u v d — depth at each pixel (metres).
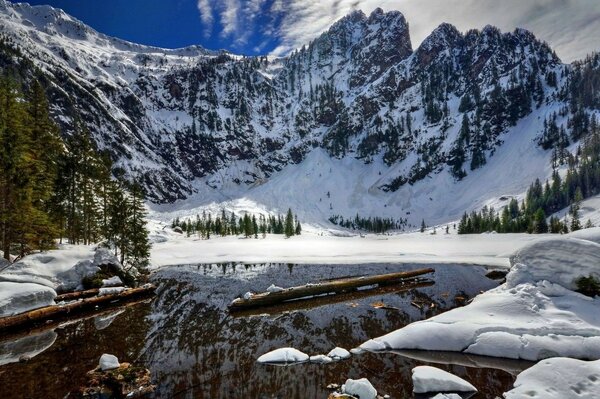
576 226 102.81
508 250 61.22
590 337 16.45
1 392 13.77
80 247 37.88
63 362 16.73
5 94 34.00
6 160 30.75
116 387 14.04
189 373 15.37
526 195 183.25
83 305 26.38
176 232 124.81
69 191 46.88
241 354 17.55
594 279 20.27
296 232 142.12
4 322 21.05
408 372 15.15
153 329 21.78
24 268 29.38
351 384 13.21
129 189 41.41
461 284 35.00
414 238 108.31
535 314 19.00
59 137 47.66
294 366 15.91
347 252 63.97
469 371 15.12
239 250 68.94
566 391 11.91
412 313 24.75
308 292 29.73
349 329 21.39
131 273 37.16
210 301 29.42
